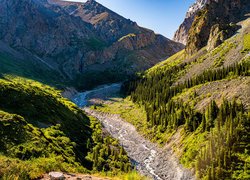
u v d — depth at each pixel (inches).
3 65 7839.6
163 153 3267.7
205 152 2514.8
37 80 7795.3
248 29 6540.4
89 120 4471.0
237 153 2343.8
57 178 1144.2
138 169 2763.3
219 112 2942.9
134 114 5295.3
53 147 2050.9
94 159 2455.7
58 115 3267.7
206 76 4771.2
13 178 1021.8
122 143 3703.3
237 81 3784.5
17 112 2620.6
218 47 6589.6
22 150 1745.8
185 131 3324.3
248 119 2637.8
